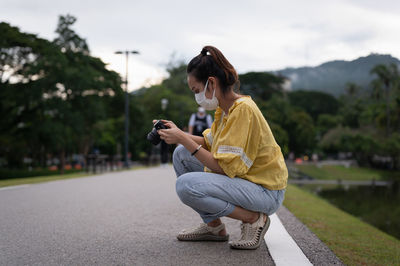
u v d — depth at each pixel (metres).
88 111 25.12
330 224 3.85
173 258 2.06
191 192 2.08
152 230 2.80
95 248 2.29
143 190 5.63
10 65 23.34
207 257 2.07
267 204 2.16
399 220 11.58
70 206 3.99
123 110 32.53
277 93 62.84
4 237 2.58
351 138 55.12
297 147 63.66
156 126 2.23
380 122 53.19
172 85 50.75
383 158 56.84
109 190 5.61
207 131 2.51
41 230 2.80
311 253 2.24
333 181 44.75
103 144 50.00
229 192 2.08
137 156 51.84
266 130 2.14
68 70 23.05
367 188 34.88
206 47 2.16
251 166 2.15
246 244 2.20
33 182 7.20
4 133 25.03
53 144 25.14
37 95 22.83
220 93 2.15
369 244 2.99
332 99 83.94
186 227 2.91
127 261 2.02
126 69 22.02
